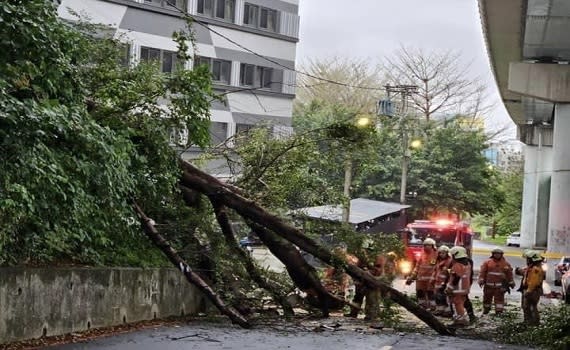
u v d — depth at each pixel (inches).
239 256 569.0
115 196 407.8
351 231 585.0
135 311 477.4
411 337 484.1
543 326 504.7
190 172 546.0
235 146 622.5
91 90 512.7
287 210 589.0
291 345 420.2
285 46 1879.9
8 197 337.4
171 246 540.1
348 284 671.1
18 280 377.4
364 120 995.3
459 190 1845.5
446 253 620.7
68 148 379.9
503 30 1063.6
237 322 490.3
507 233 3174.2
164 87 510.0
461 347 446.9
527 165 2396.7
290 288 584.4
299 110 2265.0
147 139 494.9
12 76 356.8
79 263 447.8
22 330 379.9
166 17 1578.5
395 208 1244.5
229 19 1737.2
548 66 1333.7
